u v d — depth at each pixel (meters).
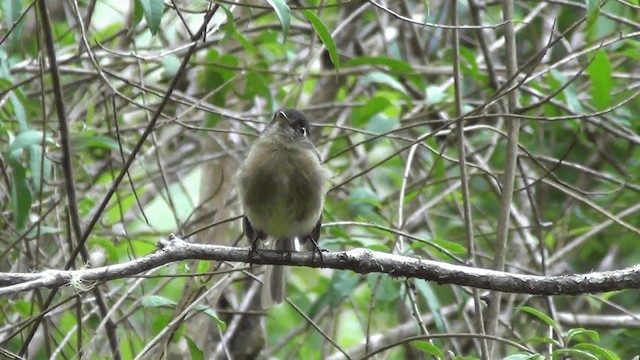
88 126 10.98
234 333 11.68
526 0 14.53
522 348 7.57
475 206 13.61
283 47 12.28
